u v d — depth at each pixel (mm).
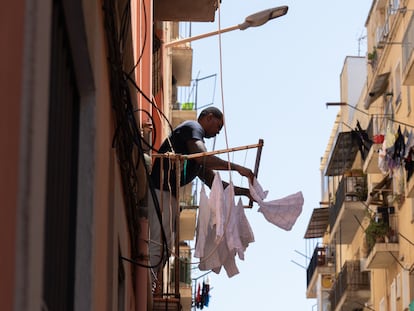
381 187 49656
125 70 10258
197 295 27797
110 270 8789
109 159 8844
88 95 7047
